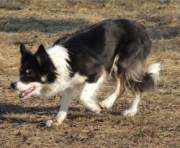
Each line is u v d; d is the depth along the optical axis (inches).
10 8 983.6
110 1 1087.0
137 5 1061.1
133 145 334.3
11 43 690.8
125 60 392.5
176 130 365.4
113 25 392.8
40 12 951.6
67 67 355.6
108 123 381.4
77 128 369.1
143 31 406.0
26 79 350.6
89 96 372.8
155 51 649.0
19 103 444.5
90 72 369.1
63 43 367.2
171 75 546.6
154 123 382.0
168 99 453.4
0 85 501.7
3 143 338.0
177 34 779.4
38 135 352.8
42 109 426.9
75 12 971.3
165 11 998.4
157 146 333.1
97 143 336.8
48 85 356.8
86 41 374.6
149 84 405.1
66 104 378.0
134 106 404.8
